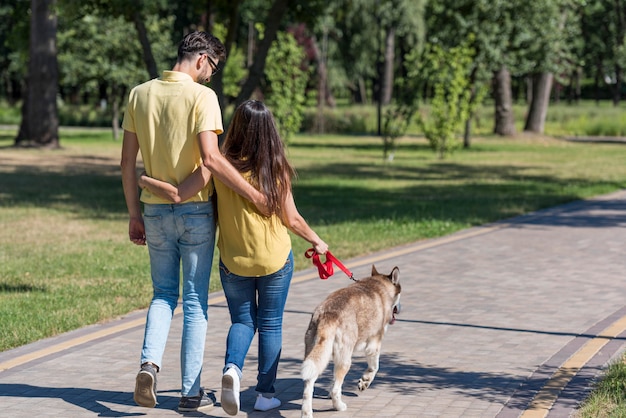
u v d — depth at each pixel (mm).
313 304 8625
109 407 5406
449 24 38625
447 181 24656
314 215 16562
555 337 7199
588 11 75188
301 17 25500
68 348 6926
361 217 16172
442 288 9445
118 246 12922
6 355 6754
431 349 6855
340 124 55344
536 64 39062
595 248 12367
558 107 57594
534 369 6234
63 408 5375
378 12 59719
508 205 18125
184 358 5262
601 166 30500
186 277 5215
